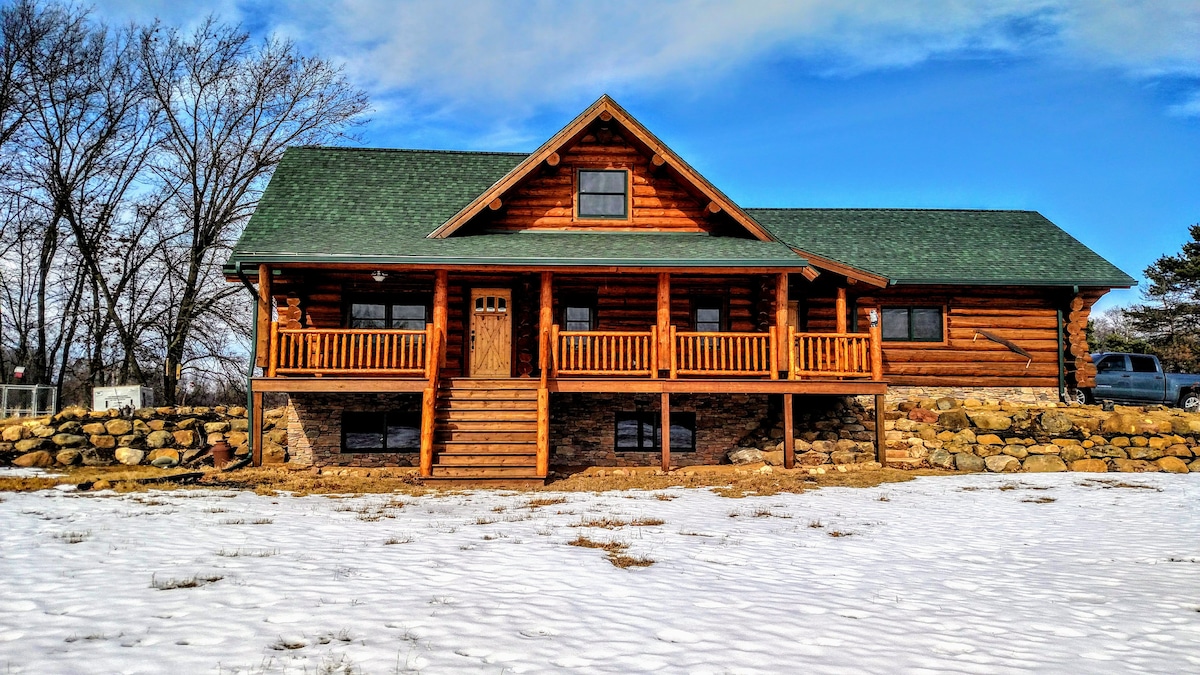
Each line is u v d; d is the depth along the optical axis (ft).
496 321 62.75
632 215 62.28
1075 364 70.49
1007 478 53.52
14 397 90.43
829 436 60.18
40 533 32.12
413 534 33.09
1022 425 61.77
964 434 60.03
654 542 32.07
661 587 24.77
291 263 54.03
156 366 104.17
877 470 55.67
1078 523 37.93
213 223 98.22
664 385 54.90
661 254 55.42
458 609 21.63
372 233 59.52
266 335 55.06
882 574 27.68
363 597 22.68
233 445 59.62
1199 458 58.08
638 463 61.11
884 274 68.54
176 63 98.94
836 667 17.94
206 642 18.53
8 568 25.91
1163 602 24.40
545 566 27.22
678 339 62.54
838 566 28.76
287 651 18.03
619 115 59.16
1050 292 72.02
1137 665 18.69
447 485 49.98
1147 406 68.39
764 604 23.13
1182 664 18.79
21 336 106.52
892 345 70.38
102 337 98.73
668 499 44.70
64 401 119.75
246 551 29.01
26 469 53.21
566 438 61.00
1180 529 36.47
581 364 55.06
